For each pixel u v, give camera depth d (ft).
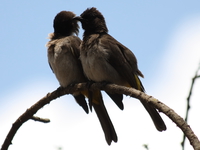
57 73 38.99
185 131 20.26
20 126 31.48
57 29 42.27
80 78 39.27
